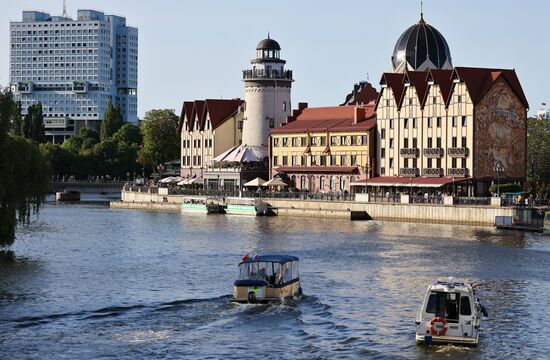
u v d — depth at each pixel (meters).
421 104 168.25
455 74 161.50
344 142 186.00
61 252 107.50
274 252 106.31
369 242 117.81
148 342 59.94
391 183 170.50
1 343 59.34
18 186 96.50
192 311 69.19
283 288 71.31
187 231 137.50
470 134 158.62
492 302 73.69
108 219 166.75
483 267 93.31
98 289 79.19
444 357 56.78
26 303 72.50
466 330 58.59
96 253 106.56
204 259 100.31
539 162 199.88
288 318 66.94
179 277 86.12
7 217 95.19
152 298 74.50
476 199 143.00
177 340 60.47
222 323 65.19
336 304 72.31
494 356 56.97
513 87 161.62
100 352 57.50
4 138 94.62
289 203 176.25
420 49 195.50
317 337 61.50
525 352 57.97
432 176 165.12
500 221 137.00
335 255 103.12
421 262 97.06
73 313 68.44
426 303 59.44
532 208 136.00
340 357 56.84
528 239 121.00
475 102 158.12
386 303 72.94
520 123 163.00
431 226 143.50
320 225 148.50
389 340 60.72
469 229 136.75
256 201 178.88
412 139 170.88
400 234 129.38
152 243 118.31
